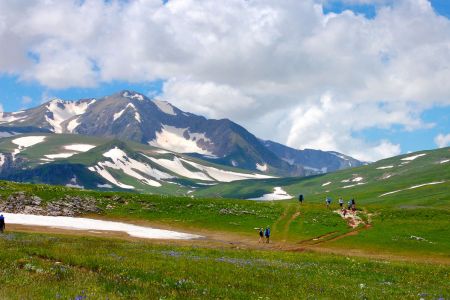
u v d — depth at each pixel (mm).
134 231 73438
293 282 27594
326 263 41781
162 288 20359
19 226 67062
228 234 78188
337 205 100625
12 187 96188
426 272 39562
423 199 195875
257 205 100250
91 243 42656
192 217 89938
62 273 21500
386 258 57156
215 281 25172
